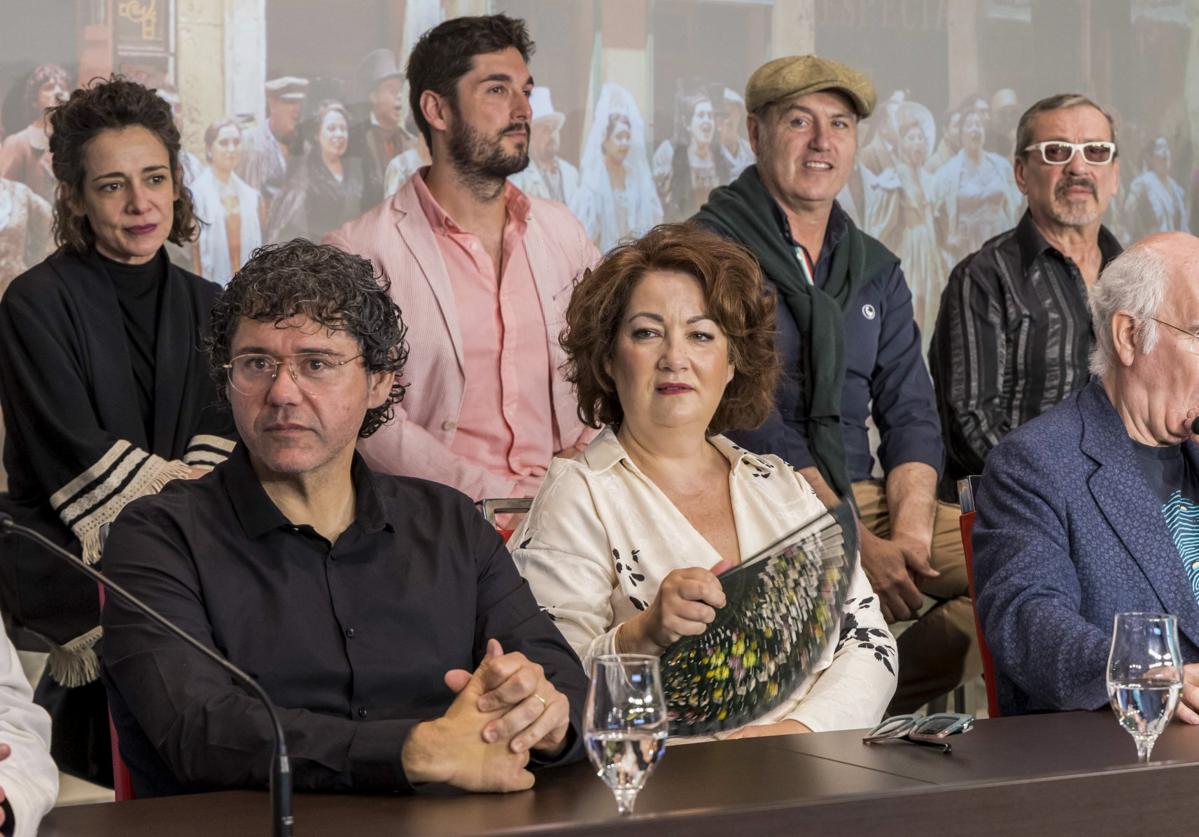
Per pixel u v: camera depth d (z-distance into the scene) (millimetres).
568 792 1625
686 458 2545
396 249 3576
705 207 3941
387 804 1583
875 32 4797
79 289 3258
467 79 3584
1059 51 5035
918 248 4883
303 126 4105
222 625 1926
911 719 1875
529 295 3635
